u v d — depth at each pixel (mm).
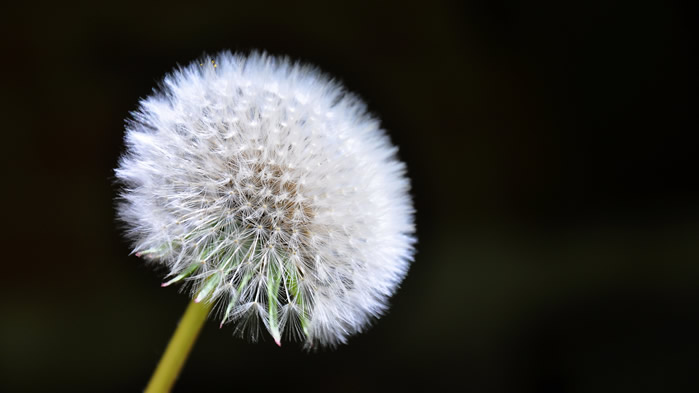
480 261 576
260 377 445
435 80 599
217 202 236
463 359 496
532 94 622
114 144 493
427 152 610
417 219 596
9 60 465
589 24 607
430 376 485
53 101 480
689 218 596
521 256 583
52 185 480
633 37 617
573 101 633
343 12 554
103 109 492
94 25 480
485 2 585
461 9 586
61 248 476
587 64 624
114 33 486
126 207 235
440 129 611
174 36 501
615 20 607
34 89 474
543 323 520
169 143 237
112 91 494
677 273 529
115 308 463
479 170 622
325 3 542
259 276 234
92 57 486
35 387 422
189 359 432
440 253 586
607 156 639
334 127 245
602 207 634
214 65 245
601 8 600
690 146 635
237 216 238
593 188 639
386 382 473
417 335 504
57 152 482
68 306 463
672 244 564
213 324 440
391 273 243
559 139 637
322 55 558
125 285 474
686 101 628
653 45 619
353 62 572
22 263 465
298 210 239
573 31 609
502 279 552
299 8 536
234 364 440
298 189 240
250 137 240
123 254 482
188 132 238
